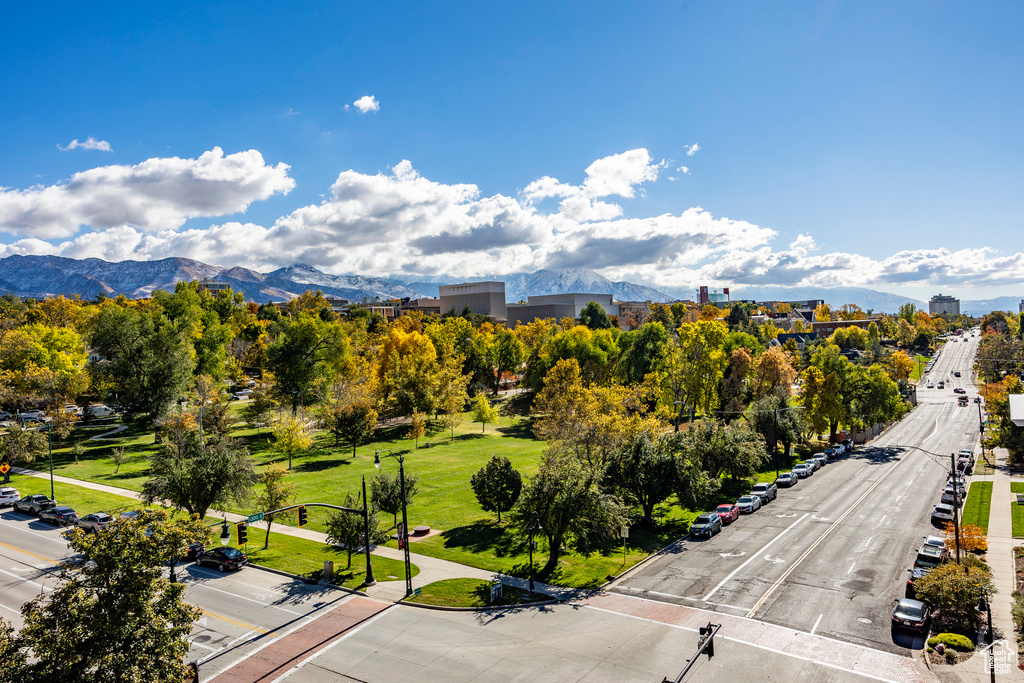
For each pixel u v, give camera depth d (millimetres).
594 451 49969
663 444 47875
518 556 39094
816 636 27219
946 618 28578
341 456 69875
